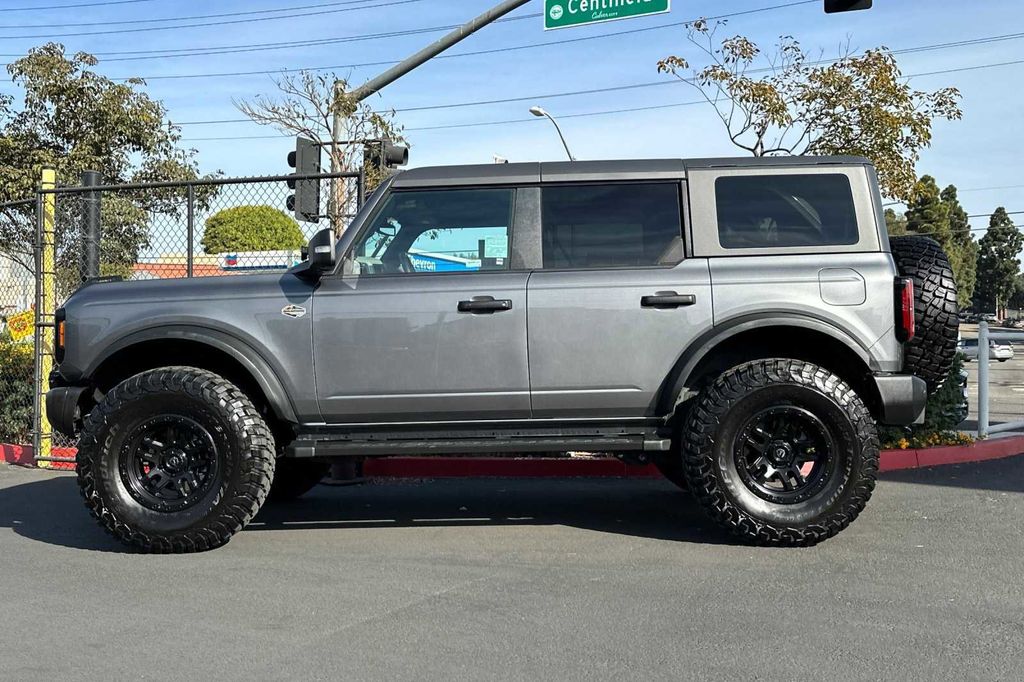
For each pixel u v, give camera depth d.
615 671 3.73
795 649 3.94
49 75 17.41
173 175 17.94
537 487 7.85
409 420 5.74
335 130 12.48
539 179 5.83
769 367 5.49
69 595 4.83
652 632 4.17
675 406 5.71
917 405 5.52
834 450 5.47
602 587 4.86
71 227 9.40
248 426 5.61
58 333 5.95
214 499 5.57
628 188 5.82
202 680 3.69
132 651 4.02
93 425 5.61
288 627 4.30
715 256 5.70
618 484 7.95
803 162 5.80
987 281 105.88
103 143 17.77
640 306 5.61
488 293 5.66
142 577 5.15
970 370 30.50
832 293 5.55
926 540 5.72
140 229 10.74
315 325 5.70
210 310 5.75
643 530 6.17
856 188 5.73
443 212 5.85
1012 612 4.39
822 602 4.56
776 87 10.98
